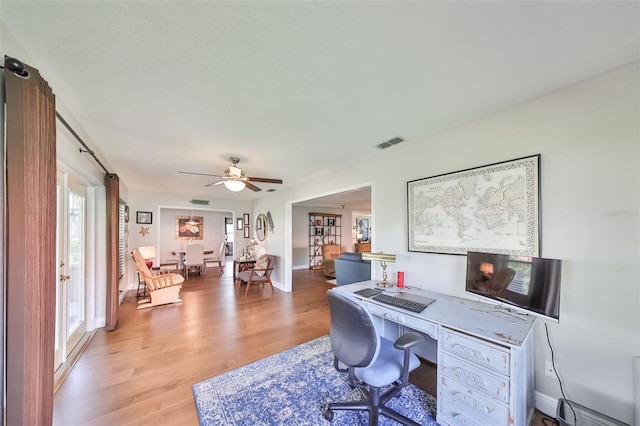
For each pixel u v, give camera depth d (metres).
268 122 2.19
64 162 2.16
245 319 3.57
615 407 1.47
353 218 10.30
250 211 7.45
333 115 2.07
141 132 2.38
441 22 1.14
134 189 5.70
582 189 1.60
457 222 2.26
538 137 1.79
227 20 1.12
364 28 1.17
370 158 3.24
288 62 1.41
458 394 1.55
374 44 1.27
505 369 1.37
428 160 2.54
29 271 1.17
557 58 1.39
